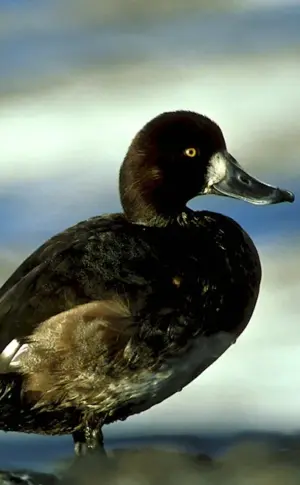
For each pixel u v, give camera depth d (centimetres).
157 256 718
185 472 668
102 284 699
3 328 700
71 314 695
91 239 720
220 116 1642
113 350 696
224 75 1800
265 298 1152
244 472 668
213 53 1903
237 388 959
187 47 1938
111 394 709
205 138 787
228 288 734
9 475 677
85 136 1583
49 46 1964
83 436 732
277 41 1939
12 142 1576
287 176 1474
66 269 704
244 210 1350
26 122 1639
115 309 695
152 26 2048
